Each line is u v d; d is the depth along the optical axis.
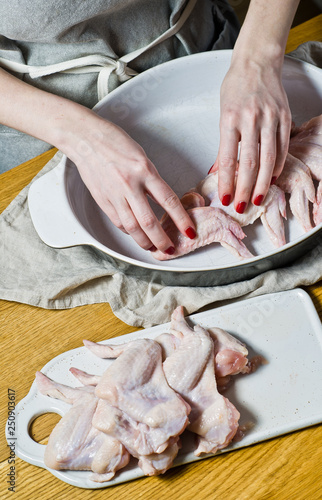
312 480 0.88
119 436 0.89
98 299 1.15
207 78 1.39
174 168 1.33
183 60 1.34
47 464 0.92
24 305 1.16
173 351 1.00
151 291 1.14
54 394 1.01
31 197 1.17
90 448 0.91
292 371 0.99
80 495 0.92
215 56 1.34
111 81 1.36
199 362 0.95
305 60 1.45
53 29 1.21
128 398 0.91
